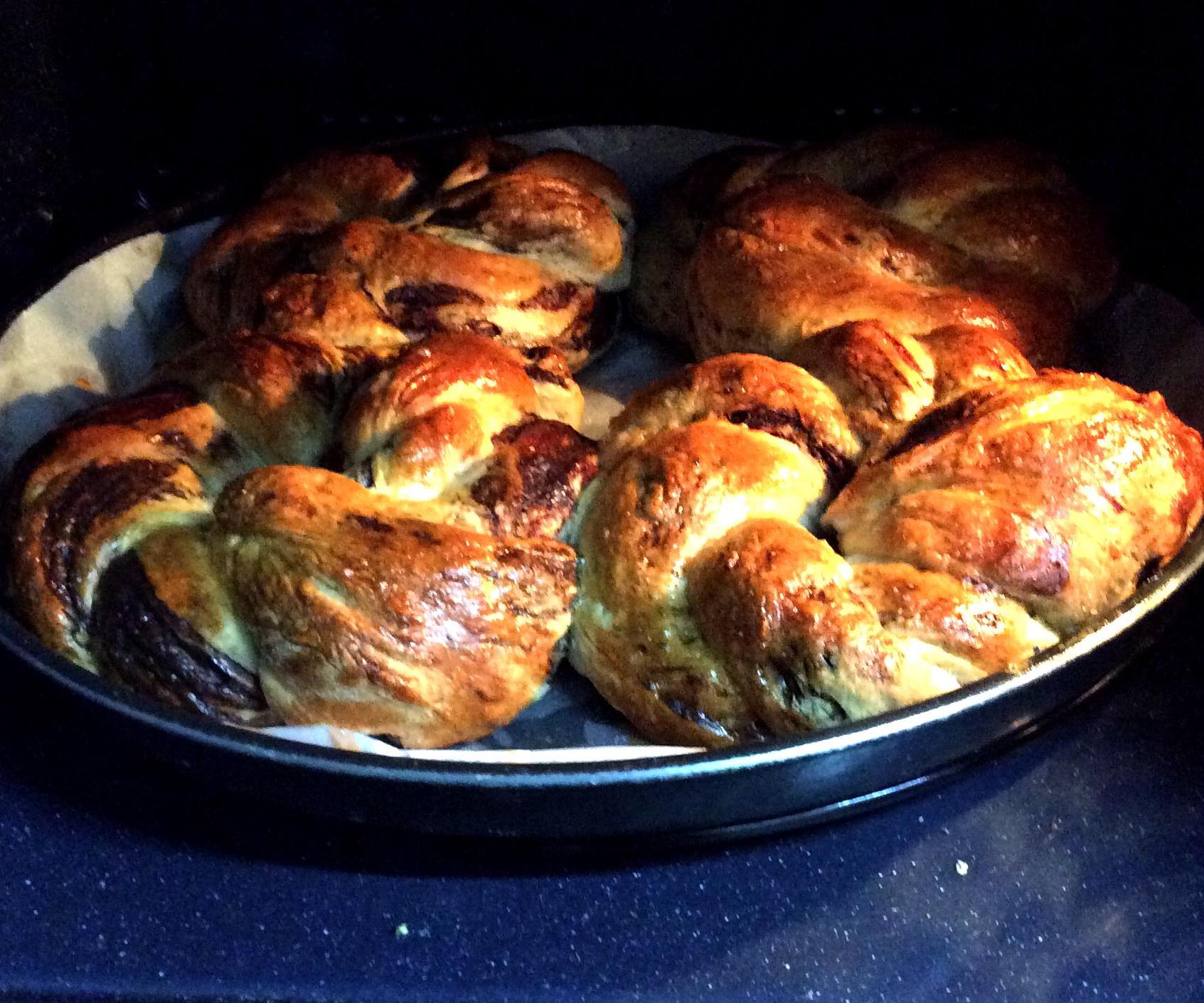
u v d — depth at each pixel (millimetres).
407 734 439
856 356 482
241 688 443
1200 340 519
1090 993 410
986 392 456
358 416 475
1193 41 545
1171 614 435
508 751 419
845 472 470
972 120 613
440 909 426
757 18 595
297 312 525
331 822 444
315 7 583
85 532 454
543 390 510
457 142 594
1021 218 536
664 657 442
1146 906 426
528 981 412
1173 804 448
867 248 530
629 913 426
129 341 563
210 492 480
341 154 583
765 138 632
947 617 424
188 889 429
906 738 401
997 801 449
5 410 519
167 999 409
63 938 417
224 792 451
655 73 615
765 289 524
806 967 415
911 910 427
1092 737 464
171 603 440
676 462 452
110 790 451
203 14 573
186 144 607
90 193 586
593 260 562
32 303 533
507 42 604
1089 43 571
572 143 622
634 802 401
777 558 430
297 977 412
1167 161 575
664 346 599
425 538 436
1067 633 438
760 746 396
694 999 409
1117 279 548
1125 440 443
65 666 416
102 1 550
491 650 438
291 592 430
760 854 438
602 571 451
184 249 581
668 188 612
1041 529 430
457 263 536
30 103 544
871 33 595
